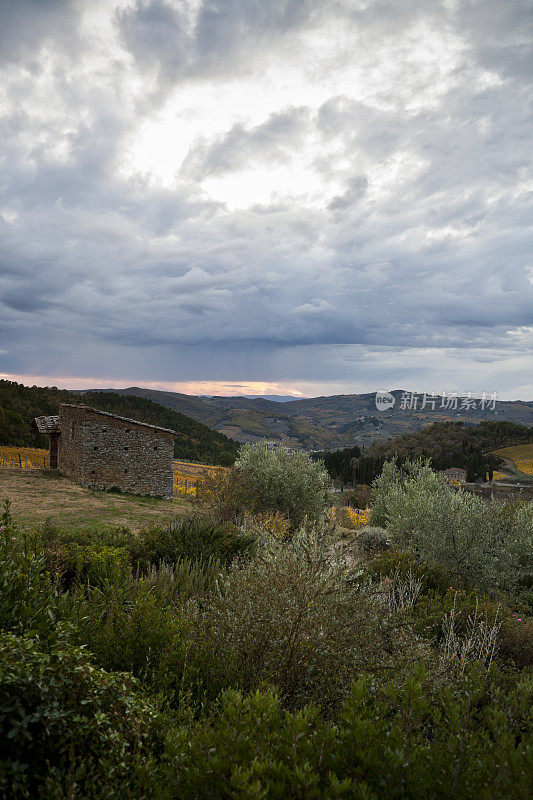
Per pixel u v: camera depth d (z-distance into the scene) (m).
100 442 25.45
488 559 11.88
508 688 3.99
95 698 2.13
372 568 8.47
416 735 2.24
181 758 1.98
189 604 4.59
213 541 10.16
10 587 2.97
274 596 3.94
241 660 3.68
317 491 25.03
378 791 1.84
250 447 27.02
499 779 1.81
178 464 68.19
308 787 1.68
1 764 1.74
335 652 3.54
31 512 17.27
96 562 7.04
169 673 3.26
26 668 2.00
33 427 71.19
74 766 1.84
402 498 17.69
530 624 6.80
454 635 5.36
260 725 2.01
